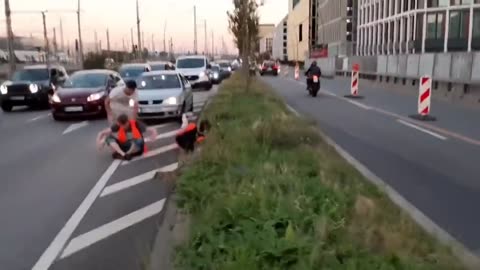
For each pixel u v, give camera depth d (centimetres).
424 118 1545
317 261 412
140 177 845
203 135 1055
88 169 913
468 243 531
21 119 1752
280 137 971
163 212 649
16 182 823
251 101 1712
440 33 5003
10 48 3347
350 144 1100
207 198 614
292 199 567
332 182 663
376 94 2616
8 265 502
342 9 7825
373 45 6419
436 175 821
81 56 5303
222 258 434
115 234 579
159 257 509
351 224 513
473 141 1136
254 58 2691
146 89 1636
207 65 3275
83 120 1664
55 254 526
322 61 6366
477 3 4738
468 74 2055
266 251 426
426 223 580
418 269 418
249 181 655
